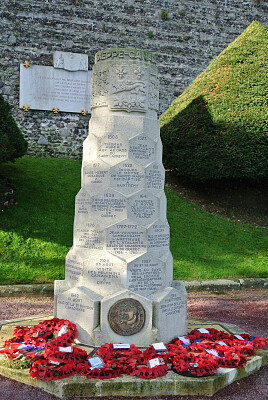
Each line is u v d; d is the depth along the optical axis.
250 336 4.77
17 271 7.71
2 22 14.38
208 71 12.39
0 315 5.98
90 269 4.39
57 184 10.98
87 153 4.66
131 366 3.79
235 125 10.99
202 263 8.70
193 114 11.70
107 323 4.23
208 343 4.34
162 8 16.34
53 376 3.66
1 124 9.71
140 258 4.35
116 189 4.43
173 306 4.44
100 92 4.63
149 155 4.58
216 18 17.05
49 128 14.80
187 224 10.38
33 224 9.19
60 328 4.36
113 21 15.66
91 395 3.61
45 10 14.80
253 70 11.52
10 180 10.77
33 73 14.59
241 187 11.84
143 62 4.62
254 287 8.17
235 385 3.91
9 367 3.94
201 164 11.26
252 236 10.30
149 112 4.68
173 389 3.68
